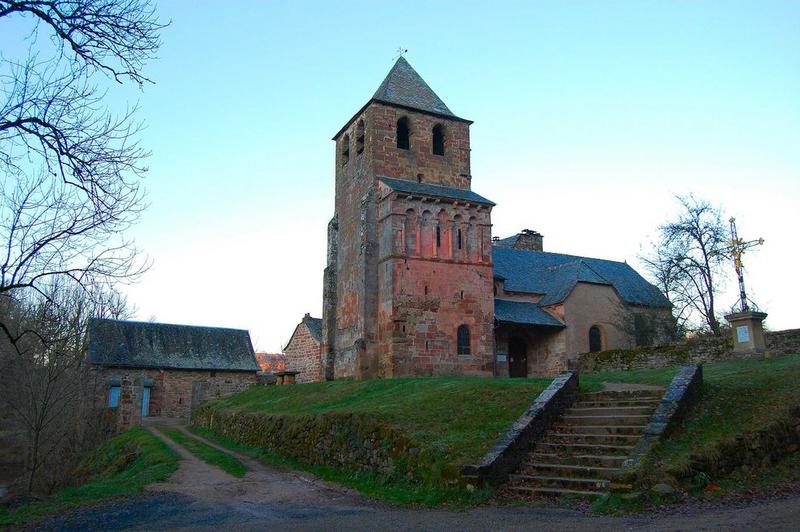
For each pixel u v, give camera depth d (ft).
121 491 56.70
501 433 54.13
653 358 105.50
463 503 45.50
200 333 198.39
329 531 38.19
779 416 50.29
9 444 138.72
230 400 126.93
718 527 32.24
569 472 47.29
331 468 65.41
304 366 195.62
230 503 50.80
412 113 131.13
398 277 114.73
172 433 117.19
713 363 88.12
